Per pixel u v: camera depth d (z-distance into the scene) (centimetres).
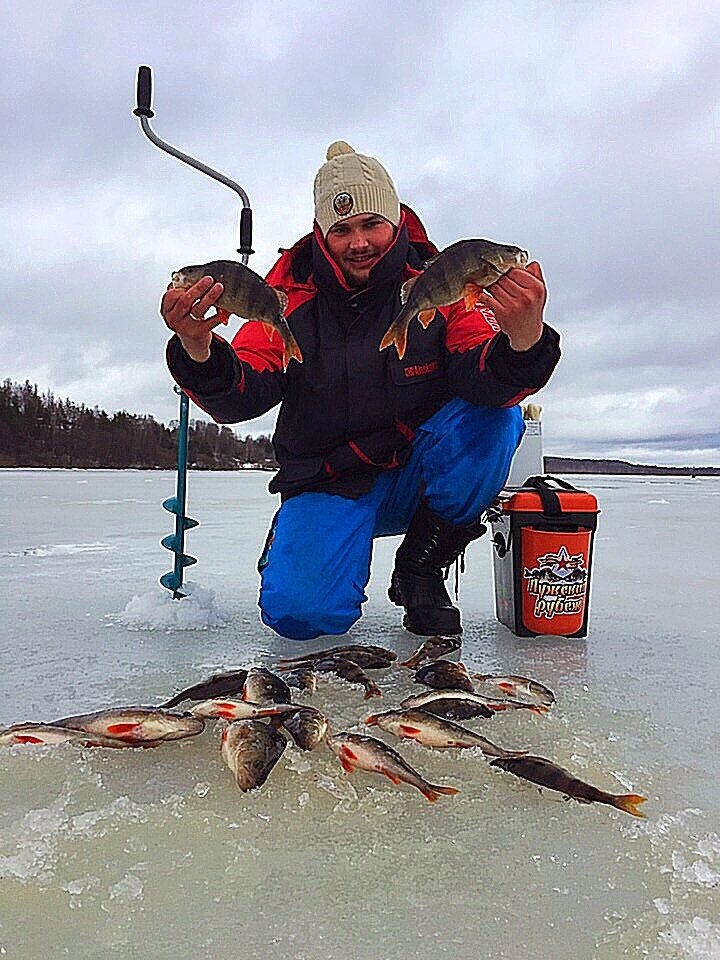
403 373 289
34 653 274
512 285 229
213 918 120
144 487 1883
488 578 458
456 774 171
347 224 288
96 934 116
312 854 138
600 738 193
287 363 251
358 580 288
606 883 130
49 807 153
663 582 445
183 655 274
